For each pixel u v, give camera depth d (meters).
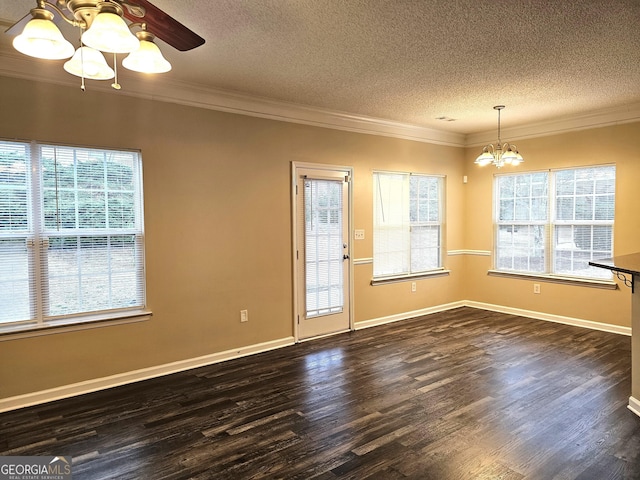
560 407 3.11
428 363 4.08
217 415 3.04
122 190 3.67
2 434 2.79
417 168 5.95
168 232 3.88
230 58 3.27
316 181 4.93
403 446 2.60
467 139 6.48
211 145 4.11
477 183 6.41
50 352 3.32
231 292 4.29
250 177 4.38
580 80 3.85
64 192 3.39
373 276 5.58
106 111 3.54
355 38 2.91
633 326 3.07
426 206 6.19
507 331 5.18
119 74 3.51
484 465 2.39
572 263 5.44
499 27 2.76
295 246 4.74
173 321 3.93
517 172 5.91
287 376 3.79
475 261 6.50
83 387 3.46
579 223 5.34
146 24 1.84
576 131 5.28
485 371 3.85
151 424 2.91
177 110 3.90
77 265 3.47
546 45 3.06
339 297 5.21
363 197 5.39
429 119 5.38
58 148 3.36
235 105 4.24
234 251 4.29
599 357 4.18
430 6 2.47
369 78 3.76
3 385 3.15
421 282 6.08
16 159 3.20
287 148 4.66
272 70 3.54
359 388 3.50
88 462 2.46
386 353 4.41
